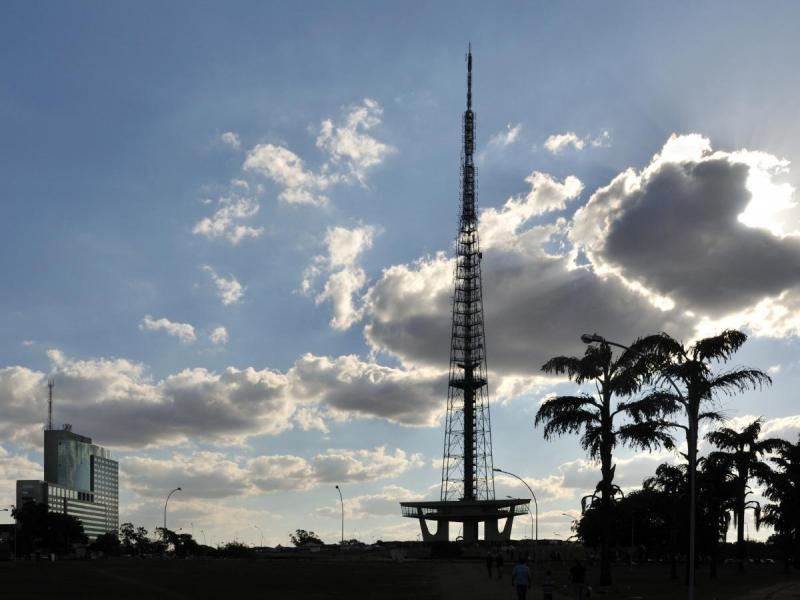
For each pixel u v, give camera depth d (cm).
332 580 8500
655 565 14650
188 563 14988
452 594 6344
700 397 6166
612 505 6450
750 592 5944
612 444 6306
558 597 5966
